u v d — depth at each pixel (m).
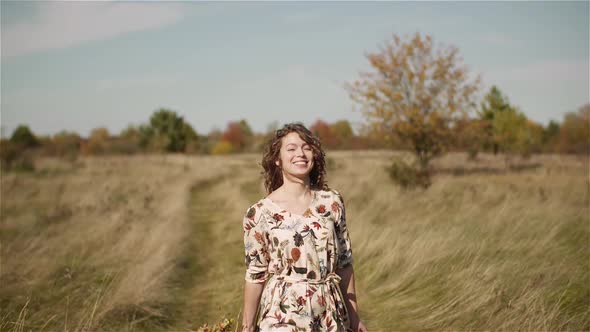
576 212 7.85
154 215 9.33
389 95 15.02
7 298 4.84
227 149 48.78
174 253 6.94
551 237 6.18
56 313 4.57
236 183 16.06
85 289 5.22
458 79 15.07
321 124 44.25
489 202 9.43
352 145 38.81
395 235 6.68
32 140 42.12
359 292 5.37
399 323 4.43
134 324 4.56
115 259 6.35
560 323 3.85
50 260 5.99
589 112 30.28
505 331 3.86
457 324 4.18
